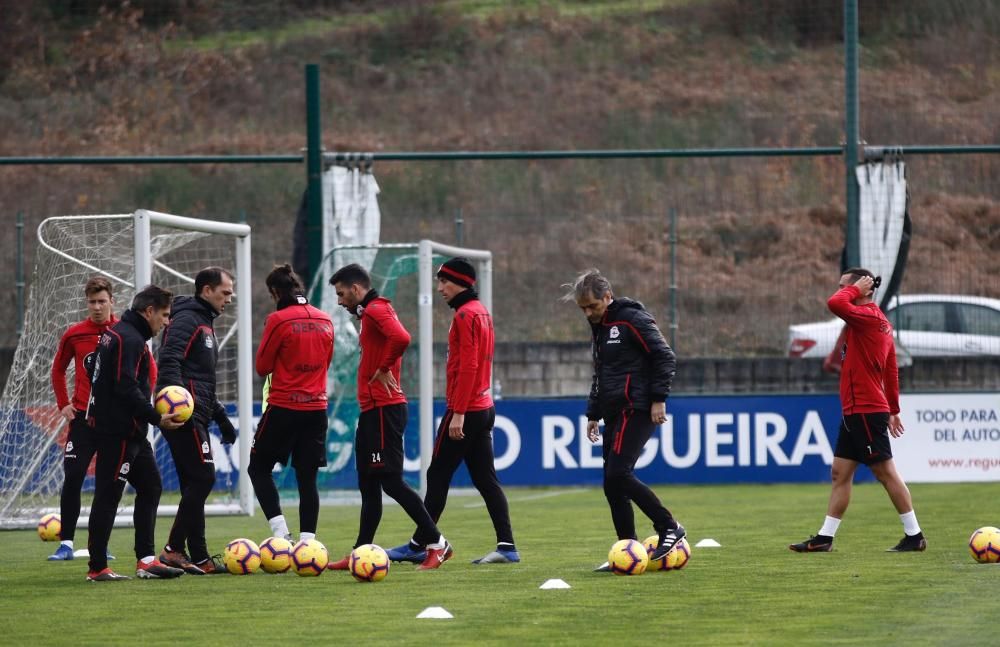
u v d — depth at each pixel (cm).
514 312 8456
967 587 2861
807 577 3062
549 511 5184
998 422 6291
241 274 4872
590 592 2858
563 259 9094
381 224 10306
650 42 14600
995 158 10738
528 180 11144
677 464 6328
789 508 5128
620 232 9506
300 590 2945
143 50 13588
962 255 9144
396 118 13050
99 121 12431
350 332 5916
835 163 11450
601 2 15862
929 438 6297
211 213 10512
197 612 2636
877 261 6231
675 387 7156
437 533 3338
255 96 13162
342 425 5872
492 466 3466
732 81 13712
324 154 6150
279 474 5797
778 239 9562
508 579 3105
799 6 14600
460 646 2231
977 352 7469
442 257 5762
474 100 13462
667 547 3195
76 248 4756
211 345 3325
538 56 14338
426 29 14638
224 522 4812
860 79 13450
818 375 7131
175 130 12462
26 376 4734
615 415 3209
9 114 12444
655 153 6088
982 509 4938
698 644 2230
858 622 2428
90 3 13900
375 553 3094
